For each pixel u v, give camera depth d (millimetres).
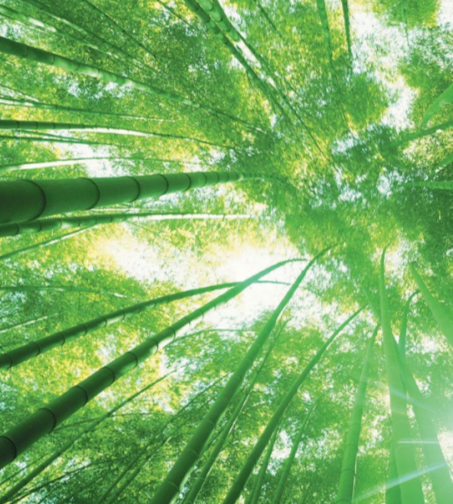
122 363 2568
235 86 6223
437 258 6160
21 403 5414
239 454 5297
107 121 6242
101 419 4148
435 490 2303
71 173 6641
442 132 6387
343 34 6402
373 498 5109
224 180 3445
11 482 5289
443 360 5879
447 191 6074
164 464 5047
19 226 3287
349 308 6312
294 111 5516
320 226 6105
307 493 4773
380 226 6270
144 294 6426
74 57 5777
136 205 6453
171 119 6234
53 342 3326
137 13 5785
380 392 5832
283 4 6160
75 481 5031
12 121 4047
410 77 6664
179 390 5844
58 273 6168
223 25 3826
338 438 5531
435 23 6613
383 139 6215
